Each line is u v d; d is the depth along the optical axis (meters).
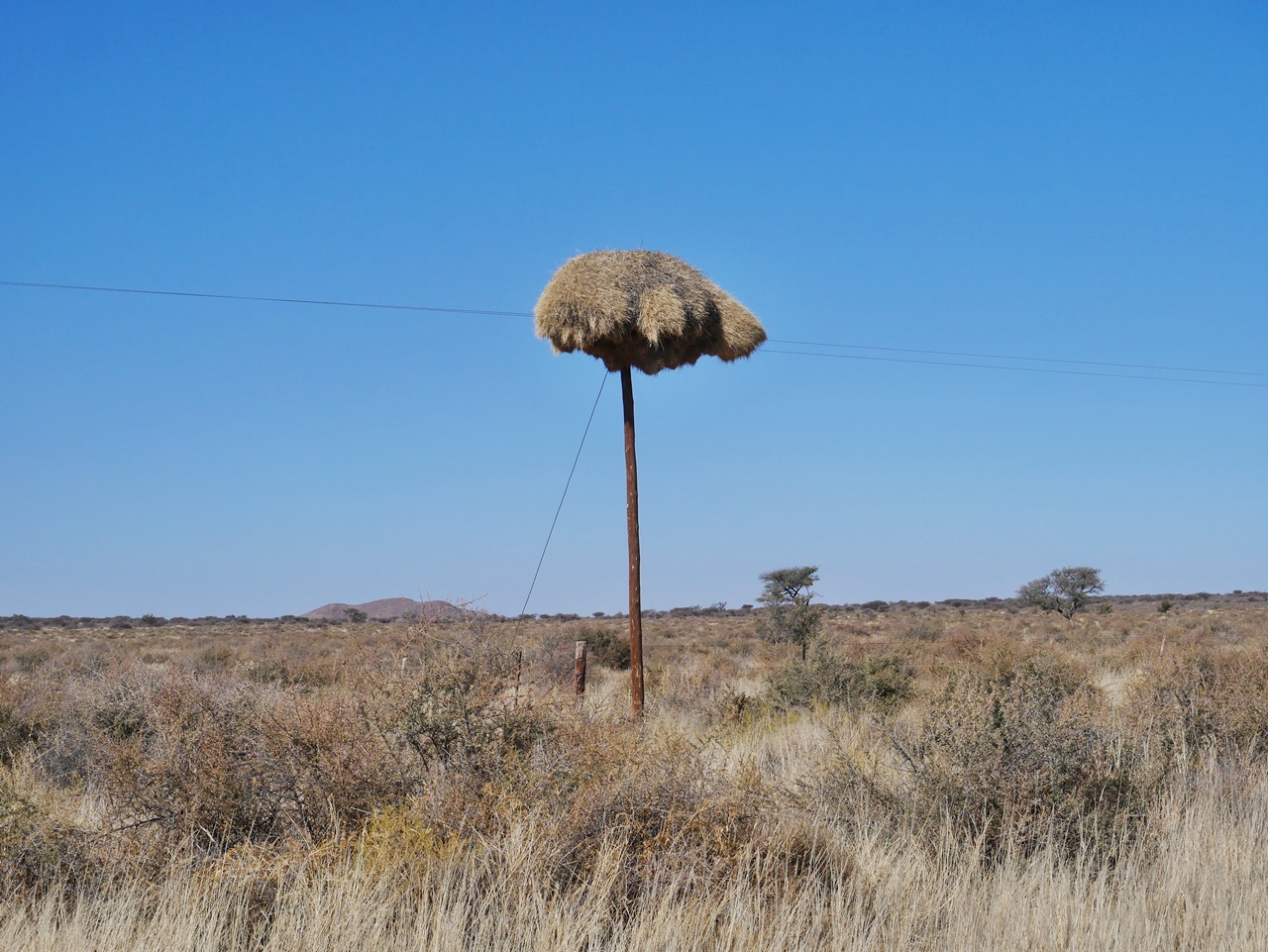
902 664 18.45
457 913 5.10
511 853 5.72
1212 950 5.29
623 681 21.20
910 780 7.80
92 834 6.34
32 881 6.02
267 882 5.69
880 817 7.56
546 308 11.65
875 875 6.30
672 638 52.53
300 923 5.10
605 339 11.78
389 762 6.93
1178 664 11.95
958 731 7.61
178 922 5.10
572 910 5.18
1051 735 7.49
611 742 6.78
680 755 6.71
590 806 6.10
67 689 12.20
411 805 6.44
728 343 12.19
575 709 7.65
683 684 19.50
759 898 5.52
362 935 4.99
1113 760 7.98
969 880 6.30
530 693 7.70
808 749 10.81
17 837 6.11
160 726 6.80
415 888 5.62
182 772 6.53
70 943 4.99
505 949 4.94
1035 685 8.12
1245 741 10.34
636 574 12.09
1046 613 67.00
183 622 87.38
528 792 6.41
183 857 6.10
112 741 6.94
